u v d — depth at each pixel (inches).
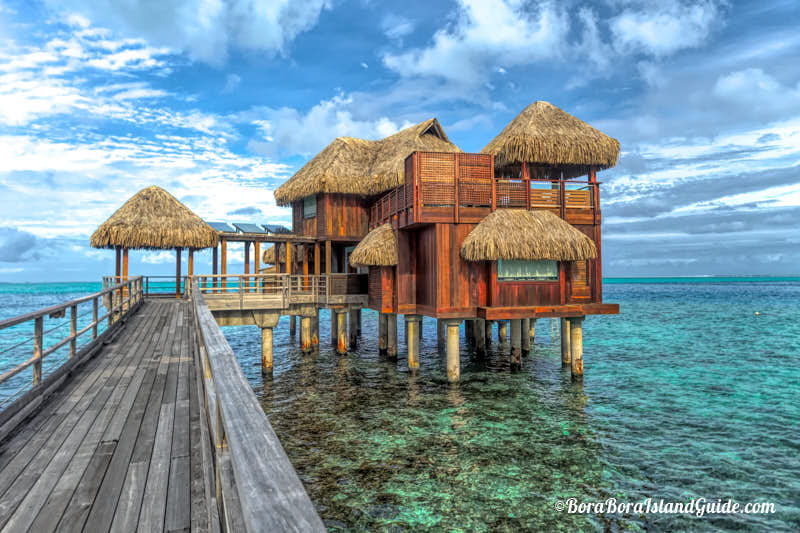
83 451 175.0
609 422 499.5
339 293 853.8
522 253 605.0
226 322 711.7
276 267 990.4
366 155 1048.2
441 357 879.1
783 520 305.4
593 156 705.6
